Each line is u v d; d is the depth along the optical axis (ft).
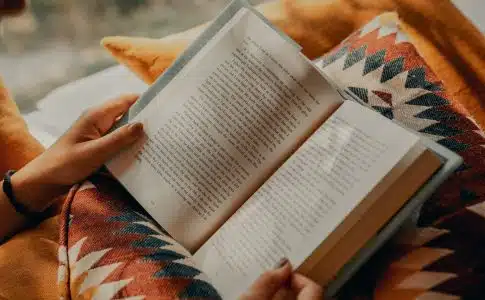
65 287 1.93
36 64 4.18
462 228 1.83
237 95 1.99
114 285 1.82
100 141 2.07
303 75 1.94
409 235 1.88
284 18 2.98
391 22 2.43
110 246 1.92
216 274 1.86
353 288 1.94
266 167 1.95
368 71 2.27
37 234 2.26
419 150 1.73
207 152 2.00
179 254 1.90
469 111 2.74
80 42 4.25
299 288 1.69
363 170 1.78
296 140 1.94
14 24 4.09
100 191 2.11
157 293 1.76
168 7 4.33
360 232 1.74
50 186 2.24
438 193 1.94
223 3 4.34
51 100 3.52
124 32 4.28
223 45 2.02
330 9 2.96
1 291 2.04
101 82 3.53
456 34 2.88
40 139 3.23
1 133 2.57
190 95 2.05
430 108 2.16
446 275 1.74
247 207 1.91
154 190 2.03
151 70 2.87
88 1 4.19
